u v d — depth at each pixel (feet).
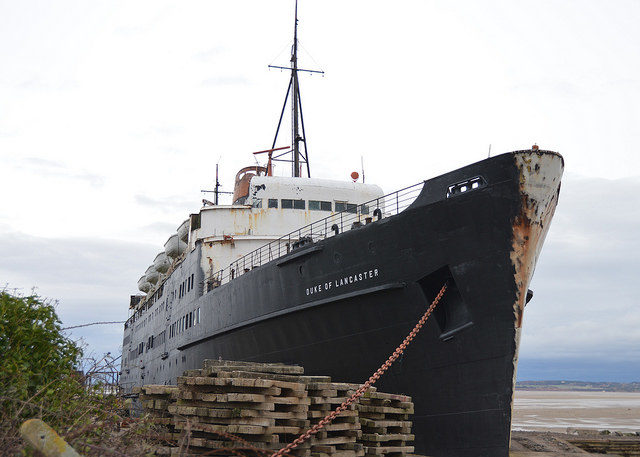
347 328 51.65
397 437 35.04
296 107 104.32
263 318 61.82
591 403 307.37
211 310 78.23
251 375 31.76
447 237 44.55
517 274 42.14
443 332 45.24
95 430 29.12
